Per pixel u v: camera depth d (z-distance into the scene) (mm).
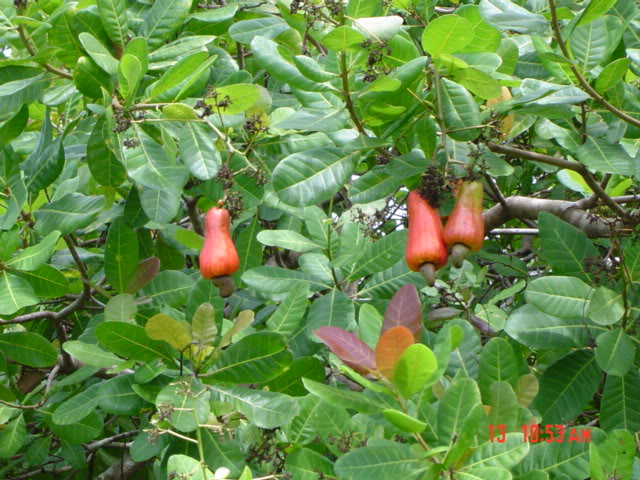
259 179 1187
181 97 1256
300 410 1102
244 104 1241
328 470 997
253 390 1109
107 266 1357
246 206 1355
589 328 1144
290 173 1069
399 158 1099
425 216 993
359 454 889
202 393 1097
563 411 1135
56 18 1276
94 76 1248
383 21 1034
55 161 1319
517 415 961
